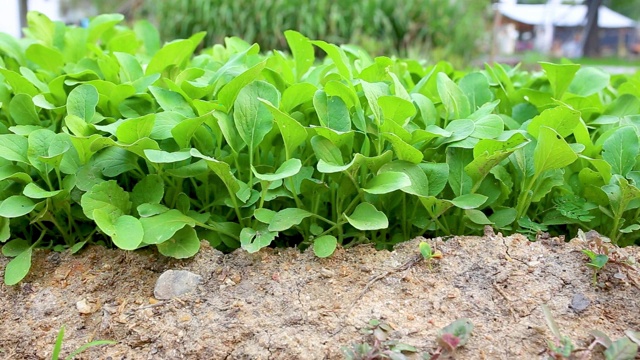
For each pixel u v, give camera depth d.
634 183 0.53
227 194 0.54
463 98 0.58
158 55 0.63
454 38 1.93
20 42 0.72
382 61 0.58
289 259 0.52
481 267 0.51
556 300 0.49
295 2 1.80
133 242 0.48
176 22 1.91
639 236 0.55
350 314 0.48
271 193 0.53
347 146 0.53
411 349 0.45
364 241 0.55
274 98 0.54
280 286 0.50
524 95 0.63
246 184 0.53
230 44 0.73
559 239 0.53
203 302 0.50
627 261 0.49
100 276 0.52
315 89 0.55
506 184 0.54
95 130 0.53
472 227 0.54
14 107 0.57
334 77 0.58
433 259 0.51
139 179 0.57
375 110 0.52
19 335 0.50
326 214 0.56
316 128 0.50
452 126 0.54
